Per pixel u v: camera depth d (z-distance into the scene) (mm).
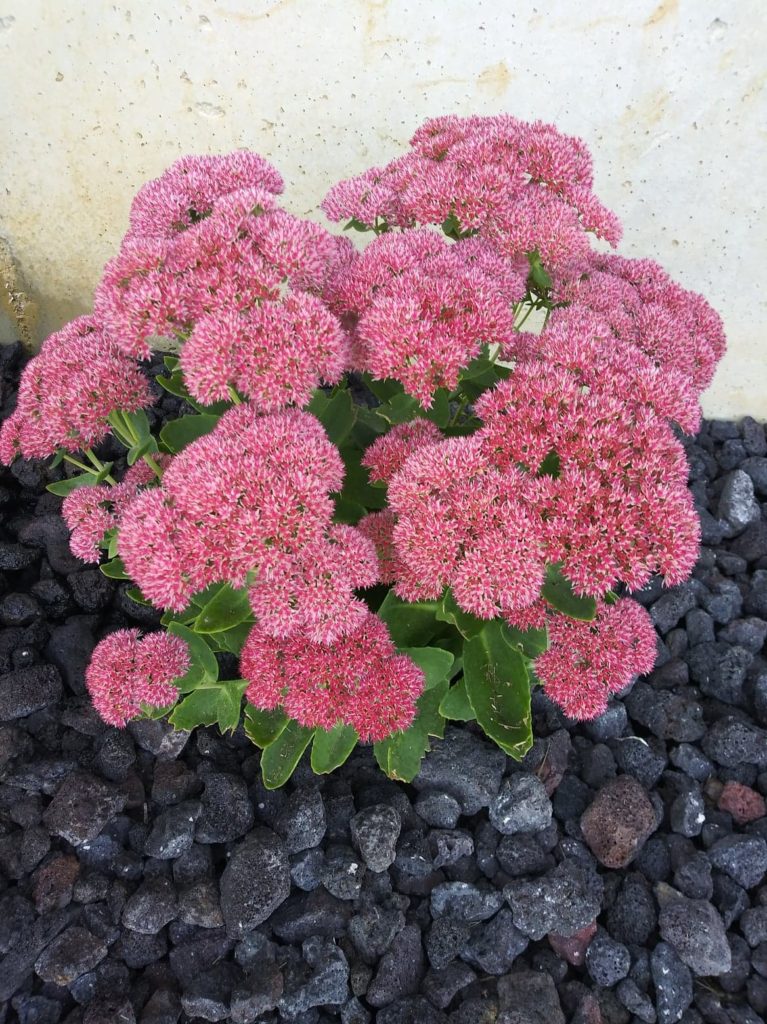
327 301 479
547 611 483
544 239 497
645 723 622
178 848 536
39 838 539
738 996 502
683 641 682
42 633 653
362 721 448
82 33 677
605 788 565
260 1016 483
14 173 769
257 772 583
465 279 452
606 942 511
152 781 580
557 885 513
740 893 536
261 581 413
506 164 521
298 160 743
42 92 714
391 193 538
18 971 491
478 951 507
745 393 857
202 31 670
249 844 530
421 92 694
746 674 646
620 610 505
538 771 582
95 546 526
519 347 499
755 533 768
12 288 849
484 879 544
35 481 754
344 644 449
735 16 628
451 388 444
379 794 571
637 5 631
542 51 662
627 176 723
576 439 423
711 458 841
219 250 440
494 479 419
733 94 667
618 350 475
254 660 456
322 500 405
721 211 734
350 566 422
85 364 490
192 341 418
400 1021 479
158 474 534
